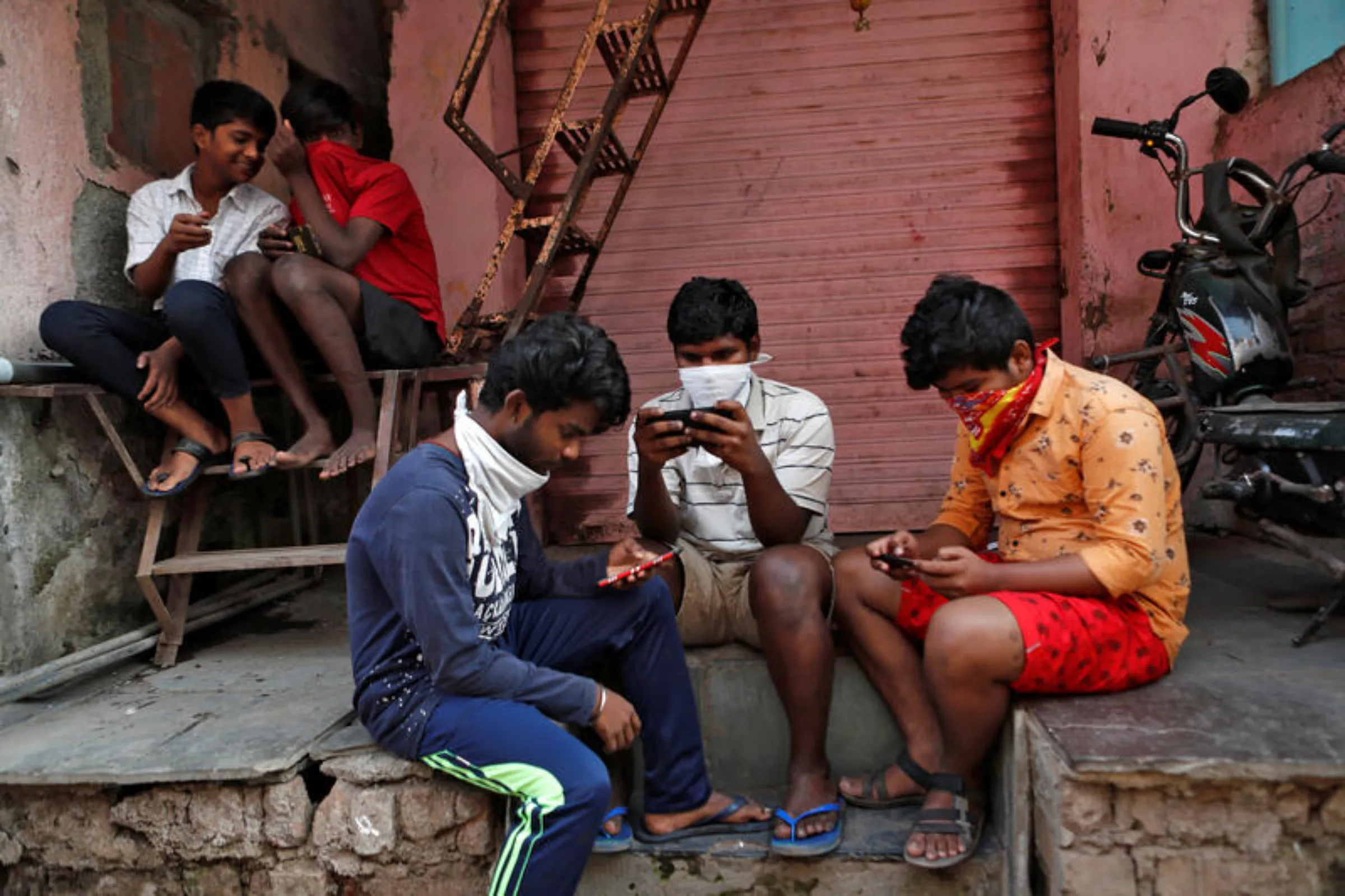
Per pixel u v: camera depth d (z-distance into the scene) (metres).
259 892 2.06
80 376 2.73
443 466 1.79
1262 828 1.69
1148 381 3.45
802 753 2.13
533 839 1.74
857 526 4.25
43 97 2.72
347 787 2.01
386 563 1.75
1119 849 1.73
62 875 2.11
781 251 4.26
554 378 1.69
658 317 4.32
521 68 4.32
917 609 2.16
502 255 3.41
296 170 2.84
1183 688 2.01
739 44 4.21
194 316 2.65
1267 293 2.97
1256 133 3.52
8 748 2.14
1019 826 1.93
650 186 4.29
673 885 2.09
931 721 2.20
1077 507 2.06
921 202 4.19
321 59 4.36
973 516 2.35
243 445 2.76
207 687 2.55
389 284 3.04
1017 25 4.10
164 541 3.12
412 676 1.90
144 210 2.92
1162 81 3.71
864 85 4.18
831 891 2.03
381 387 3.32
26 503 2.58
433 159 4.09
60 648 2.68
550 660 2.11
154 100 3.22
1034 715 1.90
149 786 2.05
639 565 2.02
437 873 2.00
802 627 2.09
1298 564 3.15
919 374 2.02
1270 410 2.56
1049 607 1.90
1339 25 3.48
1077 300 3.87
